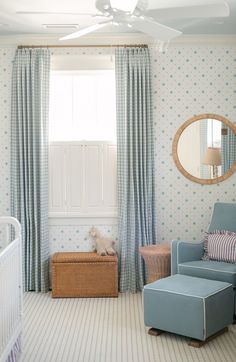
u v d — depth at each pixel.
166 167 5.55
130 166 5.40
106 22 3.47
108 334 4.12
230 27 5.09
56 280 5.17
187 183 5.56
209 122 5.52
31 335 4.10
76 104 5.60
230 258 4.69
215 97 5.51
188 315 3.86
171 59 5.49
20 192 5.41
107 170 5.54
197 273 4.49
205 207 5.57
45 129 5.39
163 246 5.29
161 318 4.01
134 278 5.39
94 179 5.54
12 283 3.44
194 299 3.83
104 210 5.55
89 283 5.18
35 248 5.41
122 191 5.40
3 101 5.46
